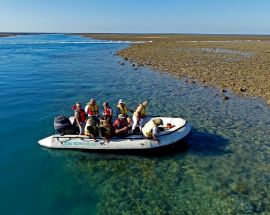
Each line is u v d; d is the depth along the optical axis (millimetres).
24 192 10625
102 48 74938
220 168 12352
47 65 41312
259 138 15297
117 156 13258
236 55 51781
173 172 12023
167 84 27750
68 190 10750
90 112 15000
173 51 60094
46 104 21328
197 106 20609
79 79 30719
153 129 13109
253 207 9867
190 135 15578
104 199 10211
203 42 97875
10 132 15992
